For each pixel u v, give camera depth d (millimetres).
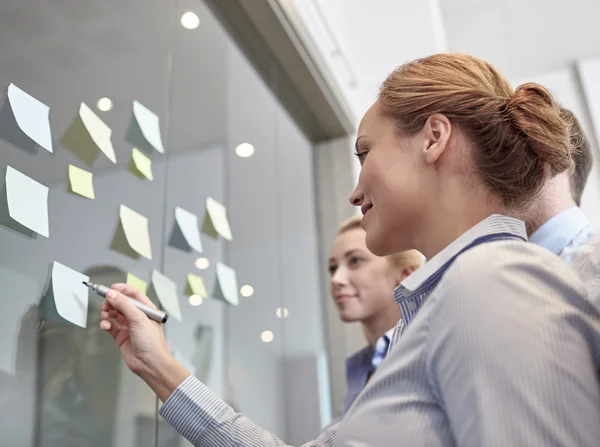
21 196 1050
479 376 490
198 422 951
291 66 2312
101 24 1394
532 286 530
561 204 1244
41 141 1125
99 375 1157
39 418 1005
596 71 3744
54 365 1054
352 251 1854
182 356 1417
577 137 1232
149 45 1569
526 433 457
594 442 462
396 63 2816
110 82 1377
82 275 1158
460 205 691
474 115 699
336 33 2678
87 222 1198
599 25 3523
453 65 756
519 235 661
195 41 1808
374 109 787
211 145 1786
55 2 1256
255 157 2062
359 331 2318
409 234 734
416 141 723
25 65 1135
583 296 553
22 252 1026
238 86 2029
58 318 1079
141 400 1262
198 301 1531
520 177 698
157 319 1042
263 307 1888
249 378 1711
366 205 782
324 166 2619
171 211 1506
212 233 1683
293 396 1941
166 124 1575
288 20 2107
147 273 1353
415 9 2898
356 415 617
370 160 751
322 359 2227
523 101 726
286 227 2201
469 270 550
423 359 580
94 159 1260
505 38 3668
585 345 517
